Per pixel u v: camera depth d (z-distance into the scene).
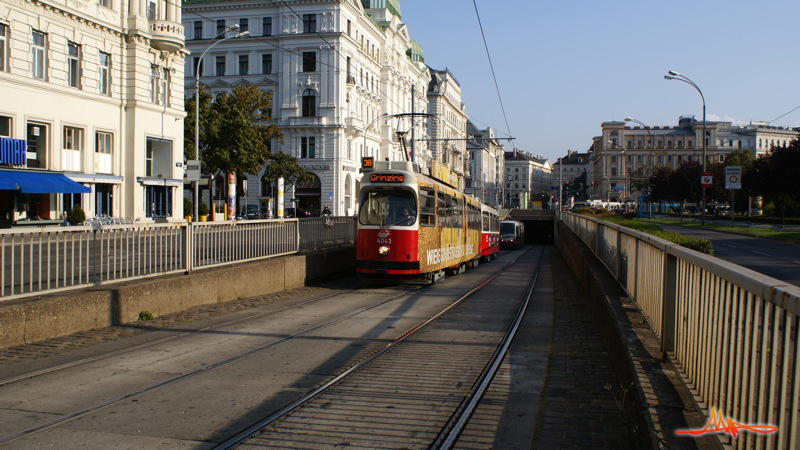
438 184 20.88
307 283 18.70
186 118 43.97
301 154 62.06
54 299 9.38
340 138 61.28
